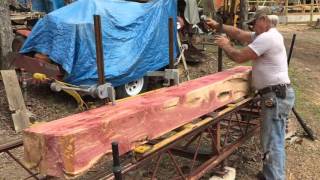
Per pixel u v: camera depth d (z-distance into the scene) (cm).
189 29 1144
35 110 749
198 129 396
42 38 788
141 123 320
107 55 784
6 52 847
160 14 888
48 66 774
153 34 865
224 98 452
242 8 1516
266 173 479
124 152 304
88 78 748
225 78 459
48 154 268
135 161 322
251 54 457
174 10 949
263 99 471
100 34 354
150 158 333
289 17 2594
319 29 2289
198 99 398
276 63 462
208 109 417
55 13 779
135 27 838
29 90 846
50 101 797
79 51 747
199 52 1191
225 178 473
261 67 467
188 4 1105
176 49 970
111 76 770
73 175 260
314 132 694
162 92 393
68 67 742
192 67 1109
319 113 800
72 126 280
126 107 334
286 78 468
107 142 287
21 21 1107
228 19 1681
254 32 511
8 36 850
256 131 558
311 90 969
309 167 568
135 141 314
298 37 1911
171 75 444
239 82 484
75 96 731
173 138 354
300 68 1188
